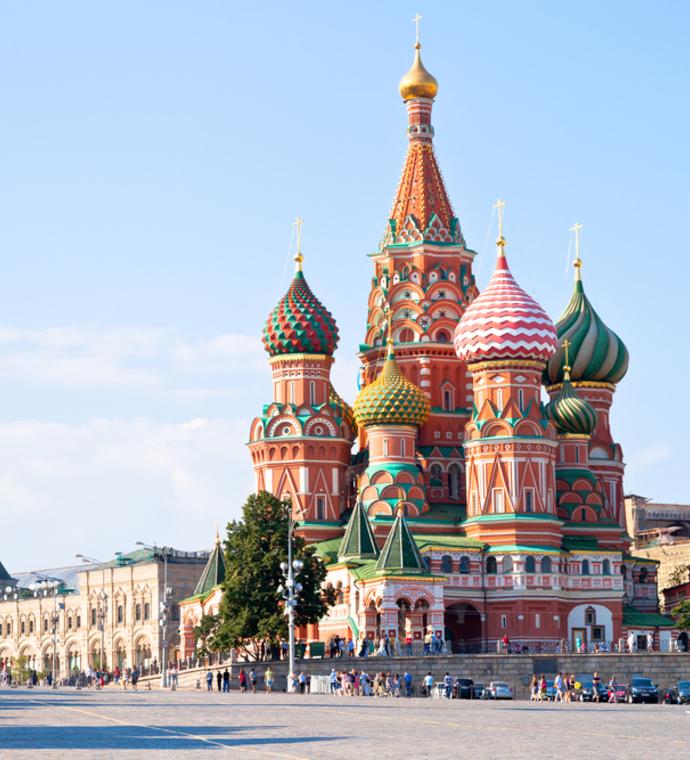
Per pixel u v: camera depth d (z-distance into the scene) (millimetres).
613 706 98500
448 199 178000
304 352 169125
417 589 145750
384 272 176375
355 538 156625
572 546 161875
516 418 158500
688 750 48125
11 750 47531
